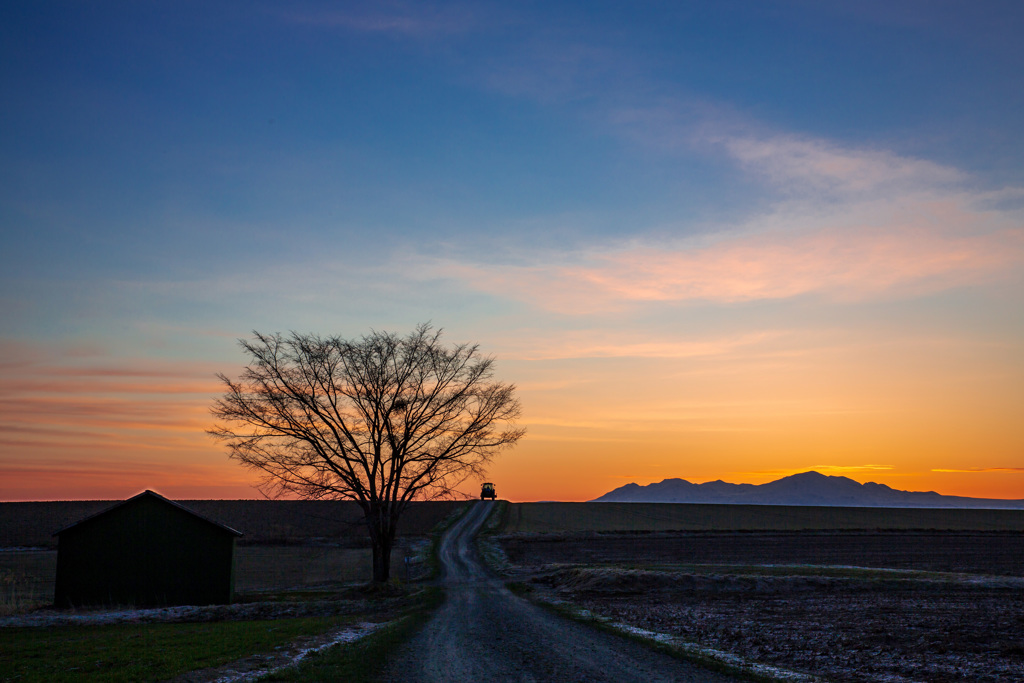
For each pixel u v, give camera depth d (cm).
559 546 7506
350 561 6147
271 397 4097
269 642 1864
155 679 1312
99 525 3553
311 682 1332
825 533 9088
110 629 2358
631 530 9525
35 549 7269
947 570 4931
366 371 4297
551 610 2961
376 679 1389
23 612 3114
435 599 3522
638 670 1516
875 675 1418
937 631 2027
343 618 2666
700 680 1396
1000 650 1677
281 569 5541
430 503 12581
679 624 2375
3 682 1307
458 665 1577
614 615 2709
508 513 11806
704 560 5994
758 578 3844
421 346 4428
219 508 11031
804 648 1778
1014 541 7831
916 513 14975
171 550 3541
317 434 4206
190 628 2327
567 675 1458
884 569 4578
